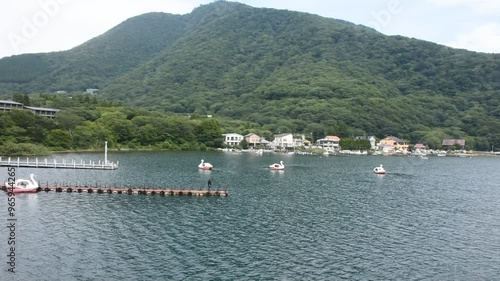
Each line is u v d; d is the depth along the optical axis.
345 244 64.00
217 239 64.50
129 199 91.94
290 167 179.50
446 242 66.88
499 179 159.50
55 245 59.16
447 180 149.62
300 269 53.44
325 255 58.81
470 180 152.62
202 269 52.38
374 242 65.56
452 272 54.28
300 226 73.44
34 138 195.75
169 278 49.41
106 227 68.94
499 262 58.34
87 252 56.88
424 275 53.00
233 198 97.25
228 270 52.34
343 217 81.25
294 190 112.12
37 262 52.75
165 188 105.19
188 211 82.25
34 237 62.34
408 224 77.56
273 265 54.44
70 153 198.38
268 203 92.62
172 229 69.00
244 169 162.75
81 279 48.34
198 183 118.88
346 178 143.62
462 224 79.12
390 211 88.38
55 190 98.25
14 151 171.38
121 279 48.75
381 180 141.75
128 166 154.62
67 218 73.75
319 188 117.19
